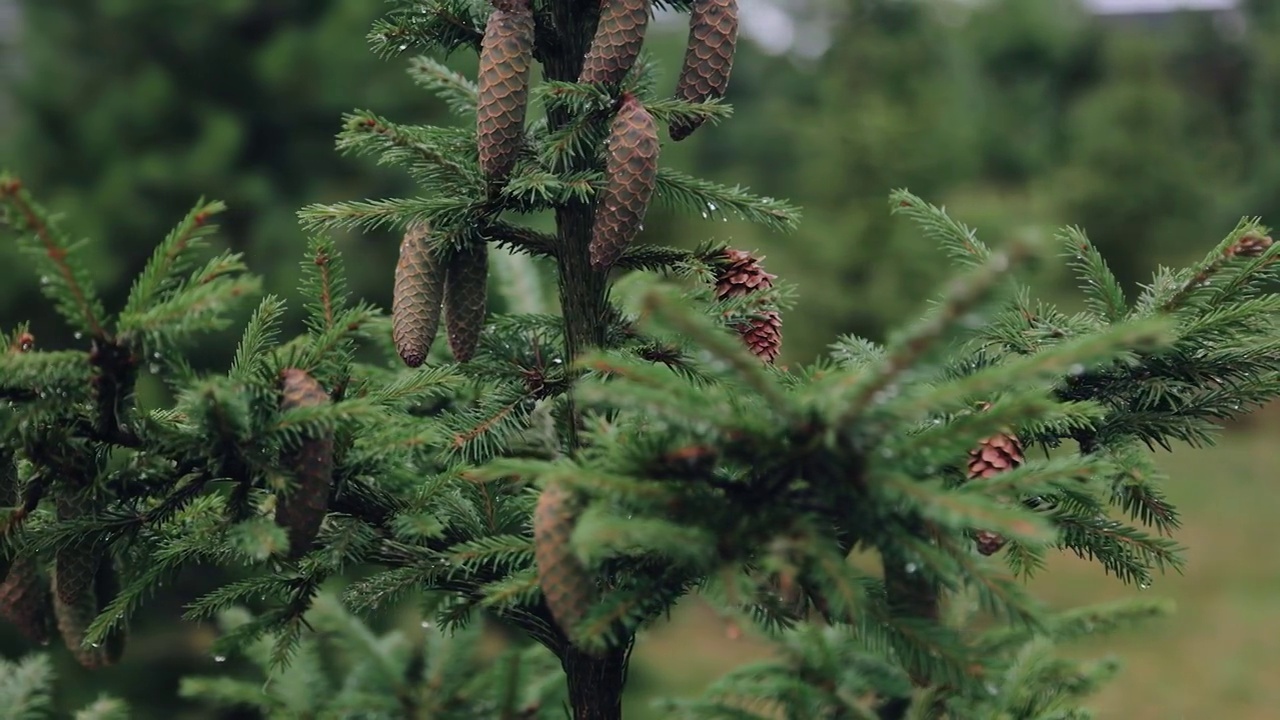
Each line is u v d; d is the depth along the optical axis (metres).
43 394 1.75
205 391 1.74
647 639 2.41
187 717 6.55
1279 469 18.28
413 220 2.25
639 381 1.53
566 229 2.37
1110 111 19.12
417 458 2.25
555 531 1.65
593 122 2.21
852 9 13.10
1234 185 22.83
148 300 1.71
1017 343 2.30
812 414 1.45
